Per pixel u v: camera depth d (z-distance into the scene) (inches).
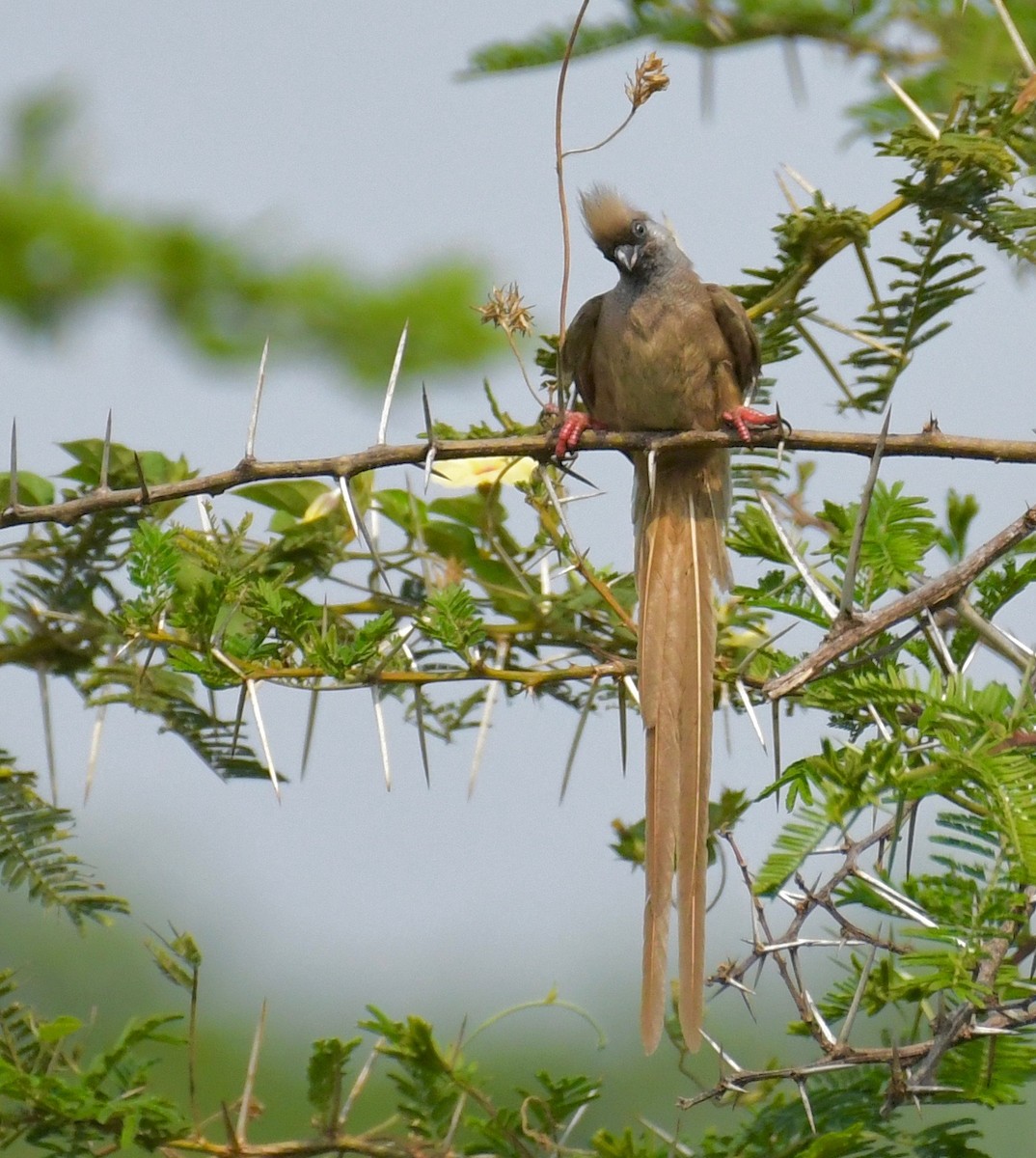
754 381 394.3
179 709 336.2
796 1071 250.5
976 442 303.9
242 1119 264.7
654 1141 281.1
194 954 269.1
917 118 296.4
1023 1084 261.6
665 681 328.5
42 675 331.3
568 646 365.4
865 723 294.7
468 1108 301.9
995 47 283.0
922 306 338.0
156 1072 428.5
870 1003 264.4
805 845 256.4
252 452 311.4
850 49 295.3
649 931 290.5
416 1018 271.1
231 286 258.8
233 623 340.2
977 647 316.2
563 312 329.1
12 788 306.8
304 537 364.2
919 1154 257.8
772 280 352.8
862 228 330.0
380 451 310.3
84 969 454.6
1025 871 228.2
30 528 355.3
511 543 378.0
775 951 256.1
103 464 315.3
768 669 350.0
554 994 308.5
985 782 235.9
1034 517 287.9
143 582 317.7
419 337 282.5
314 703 320.2
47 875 300.7
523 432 375.9
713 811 324.2
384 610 369.7
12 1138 253.9
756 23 295.1
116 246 253.0
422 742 319.6
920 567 333.4
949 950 239.1
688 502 375.9
